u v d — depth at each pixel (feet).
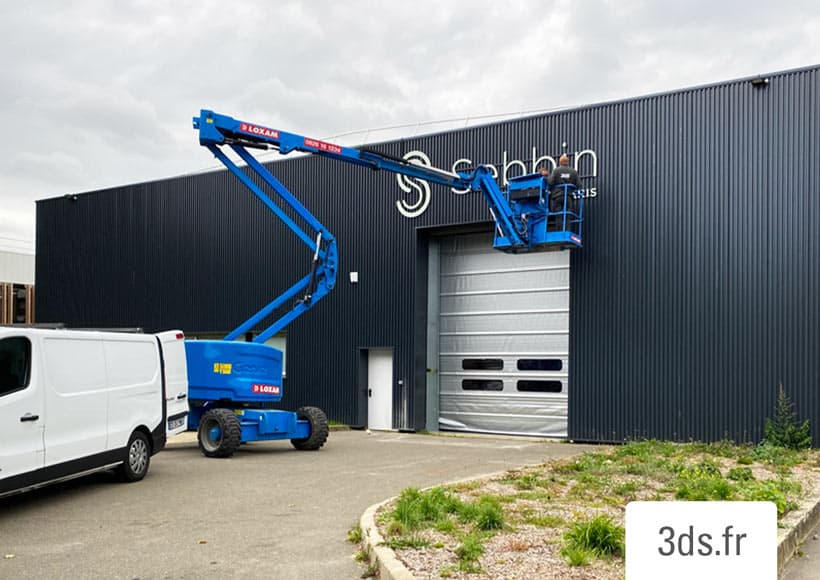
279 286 82.12
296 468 43.60
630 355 61.36
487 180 62.28
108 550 24.73
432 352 74.43
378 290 75.25
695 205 59.52
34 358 31.22
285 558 23.62
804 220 55.52
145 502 32.78
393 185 75.10
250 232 84.89
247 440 50.70
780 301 55.93
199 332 87.86
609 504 30.17
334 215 78.74
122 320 94.58
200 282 88.28
